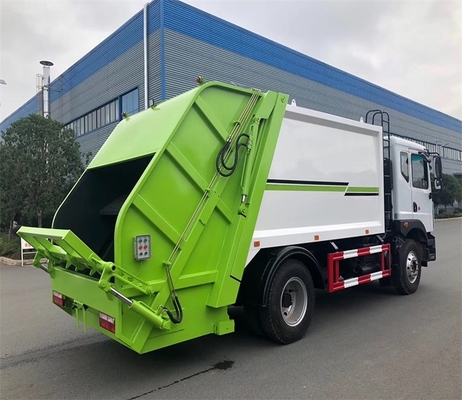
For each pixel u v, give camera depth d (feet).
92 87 84.38
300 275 17.30
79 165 56.24
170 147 12.96
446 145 171.63
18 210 53.98
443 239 60.85
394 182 24.35
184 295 13.37
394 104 132.36
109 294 11.84
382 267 23.30
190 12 67.26
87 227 16.87
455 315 20.67
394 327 18.84
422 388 12.67
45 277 36.70
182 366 14.76
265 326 16.21
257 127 15.43
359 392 12.46
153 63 65.10
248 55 77.92
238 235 14.65
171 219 12.96
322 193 19.04
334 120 19.63
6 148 52.47
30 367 15.10
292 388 12.82
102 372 14.44
